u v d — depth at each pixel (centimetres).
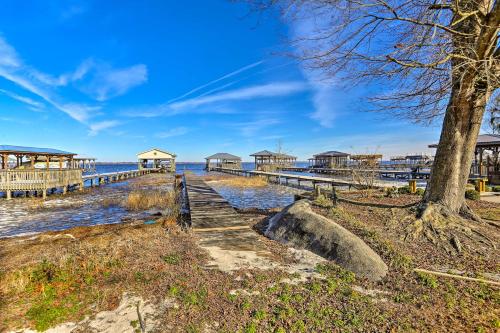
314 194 1022
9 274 366
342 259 432
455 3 412
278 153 4531
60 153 2241
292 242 537
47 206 1257
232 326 272
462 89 514
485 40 440
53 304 304
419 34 439
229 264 432
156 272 390
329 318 285
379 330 265
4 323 270
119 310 299
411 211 609
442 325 273
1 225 887
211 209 860
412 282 364
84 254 449
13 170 1463
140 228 684
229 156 5191
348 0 412
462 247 471
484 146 1662
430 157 4631
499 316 288
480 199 977
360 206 778
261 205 1317
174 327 271
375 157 1255
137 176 3781
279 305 310
